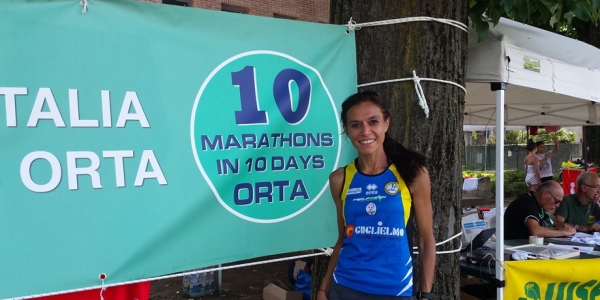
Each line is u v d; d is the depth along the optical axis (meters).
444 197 2.84
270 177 2.50
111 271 2.09
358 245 2.12
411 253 2.10
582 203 5.15
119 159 2.12
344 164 2.72
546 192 4.74
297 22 2.62
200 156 2.31
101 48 2.11
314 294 2.97
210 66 2.36
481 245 3.87
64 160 2.01
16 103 1.94
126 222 2.13
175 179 2.24
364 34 2.86
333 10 3.02
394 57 2.81
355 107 2.11
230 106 2.40
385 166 2.14
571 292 3.34
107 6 2.13
